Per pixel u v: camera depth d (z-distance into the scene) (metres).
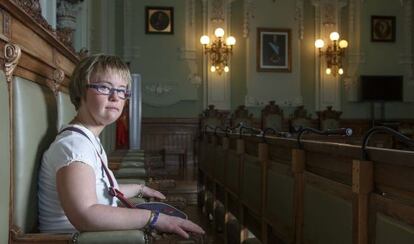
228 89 9.38
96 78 1.41
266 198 2.41
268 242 2.44
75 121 1.46
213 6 9.29
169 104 9.24
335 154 1.53
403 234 1.13
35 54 1.50
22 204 1.25
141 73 9.17
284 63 9.52
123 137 6.70
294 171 1.90
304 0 9.56
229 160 3.53
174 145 9.15
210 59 9.30
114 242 1.15
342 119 9.59
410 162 1.09
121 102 1.45
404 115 9.82
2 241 1.11
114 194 1.46
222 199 3.97
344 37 9.70
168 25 9.21
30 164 1.31
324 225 1.62
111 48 8.26
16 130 1.25
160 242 1.19
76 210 1.20
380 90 9.50
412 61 9.82
